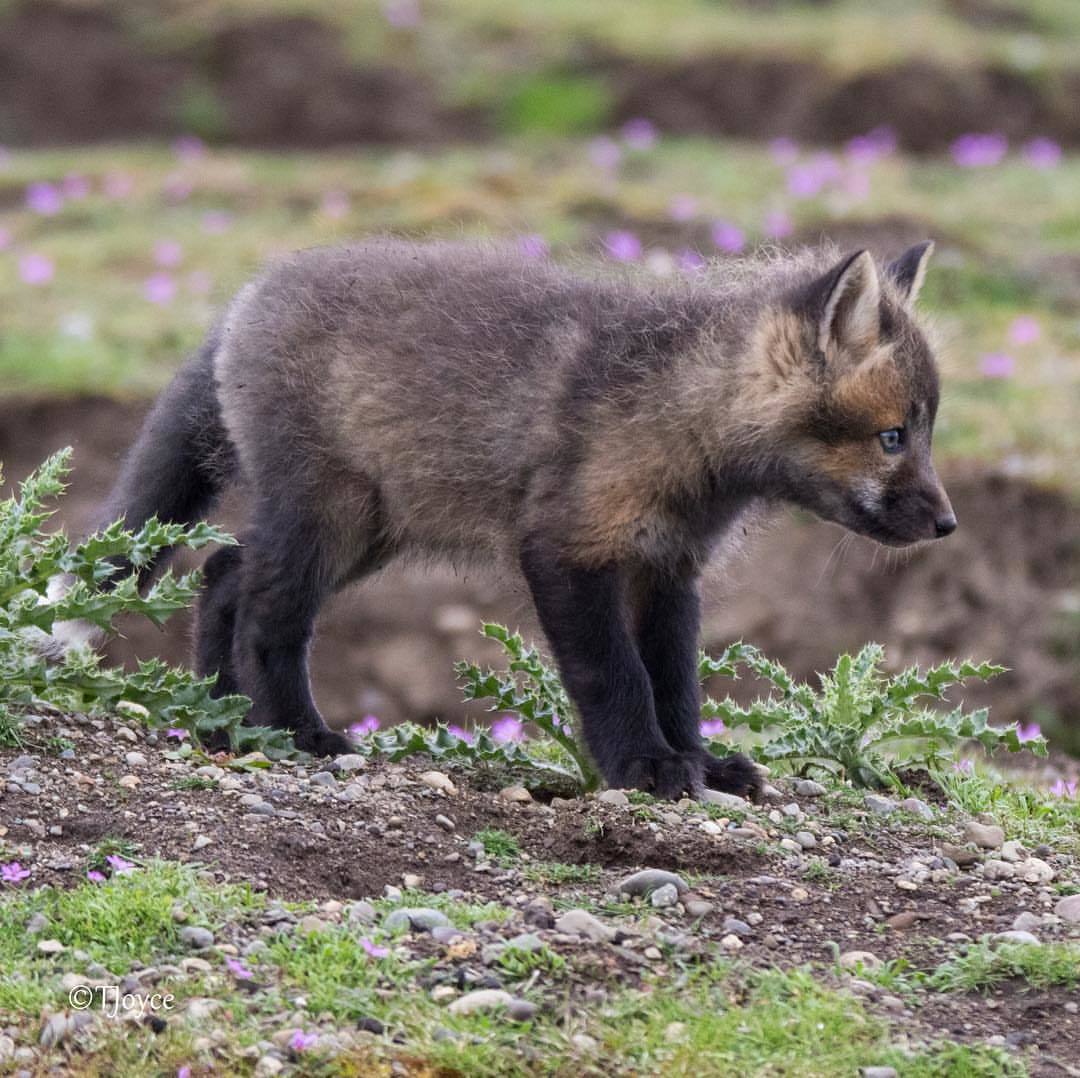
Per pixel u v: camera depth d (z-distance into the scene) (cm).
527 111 3612
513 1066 677
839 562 1878
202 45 3788
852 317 1004
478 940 762
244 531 1111
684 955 763
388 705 1850
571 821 920
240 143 3716
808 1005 716
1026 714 1738
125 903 752
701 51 3619
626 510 1007
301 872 830
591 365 1020
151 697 970
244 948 741
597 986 732
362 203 2848
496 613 1888
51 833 830
